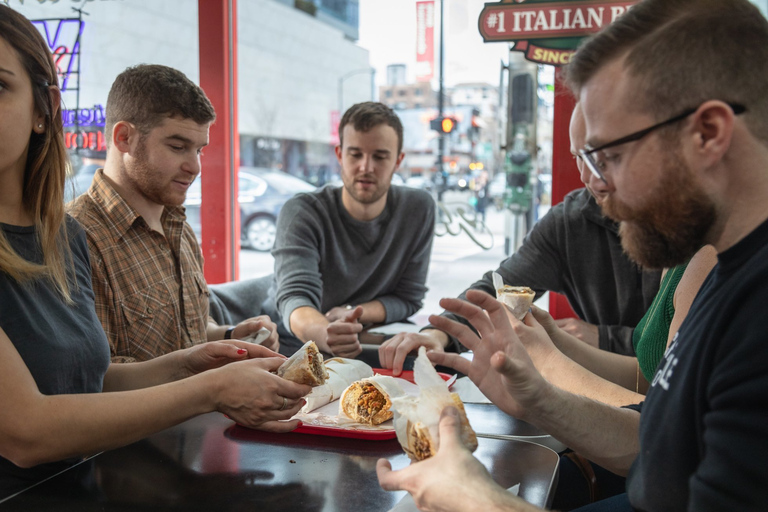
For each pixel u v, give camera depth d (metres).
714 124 0.74
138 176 1.80
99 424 1.06
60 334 1.21
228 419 1.37
